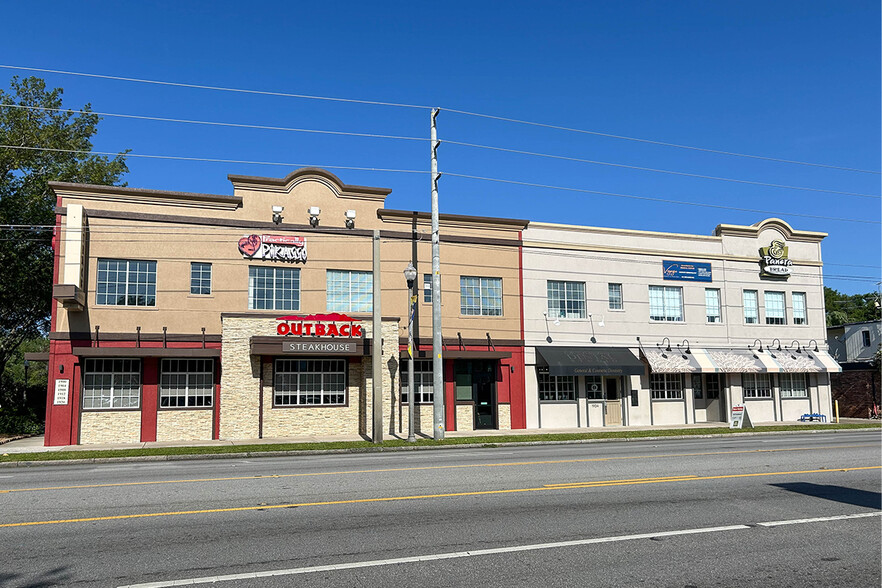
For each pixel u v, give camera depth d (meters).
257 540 7.61
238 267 24.33
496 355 26.62
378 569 6.52
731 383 31.25
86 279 22.61
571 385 28.81
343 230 25.77
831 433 25.09
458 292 27.31
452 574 6.37
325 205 25.77
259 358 23.62
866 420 33.84
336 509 9.32
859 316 63.38
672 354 30.08
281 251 24.84
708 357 30.59
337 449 19.61
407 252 26.69
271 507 9.48
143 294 23.23
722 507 9.46
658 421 29.91
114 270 23.03
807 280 33.62
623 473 12.84
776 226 33.38
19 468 16.27
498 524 8.39
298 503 9.78
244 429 23.20
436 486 11.29
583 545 7.40
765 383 32.12
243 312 23.91
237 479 12.34
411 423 21.73
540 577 6.29
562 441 22.11
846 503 9.78
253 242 24.50
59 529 8.20
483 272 27.77
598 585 6.08
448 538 7.70
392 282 26.33
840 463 14.42
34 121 33.53
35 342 59.84
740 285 32.25
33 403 36.59
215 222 24.19
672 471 13.12
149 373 23.02
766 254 32.66
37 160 33.25
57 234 22.38
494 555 7.00
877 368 35.47
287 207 25.27
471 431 26.34
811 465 14.07
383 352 25.36
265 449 19.28
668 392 30.36
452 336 26.94
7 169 32.50
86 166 34.50
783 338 32.66
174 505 9.70
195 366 23.58
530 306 28.36
